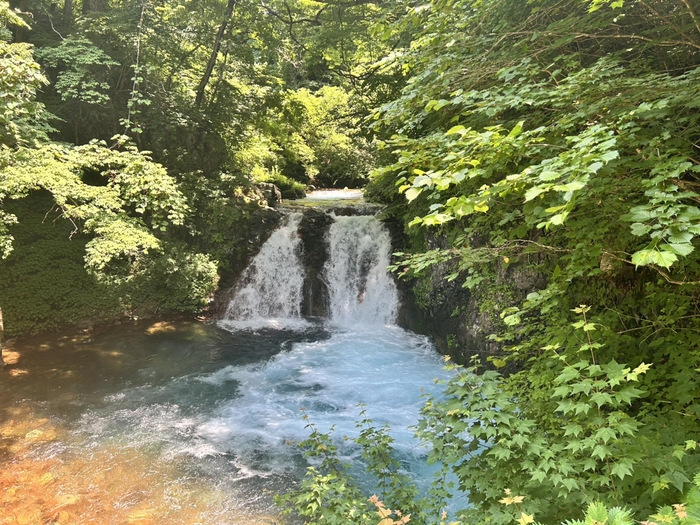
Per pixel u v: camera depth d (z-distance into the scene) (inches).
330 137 922.7
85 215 377.1
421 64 209.0
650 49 204.2
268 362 390.9
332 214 572.1
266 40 593.6
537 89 163.8
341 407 313.6
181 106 568.7
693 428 116.4
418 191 92.9
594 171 76.2
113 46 537.6
